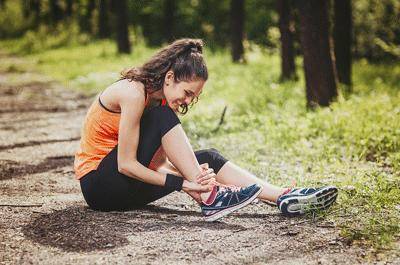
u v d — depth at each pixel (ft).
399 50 64.44
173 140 12.28
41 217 13.12
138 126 12.23
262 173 17.67
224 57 68.39
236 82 42.68
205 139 23.24
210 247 11.27
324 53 29.43
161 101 12.75
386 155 19.76
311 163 18.88
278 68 54.60
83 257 10.70
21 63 77.71
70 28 114.32
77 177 13.12
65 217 13.04
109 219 12.87
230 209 12.65
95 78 51.80
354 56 73.20
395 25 71.72
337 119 23.90
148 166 12.56
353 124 23.07
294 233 12.00
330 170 17.67
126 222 12.69
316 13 29.30
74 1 127.13
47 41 108.47
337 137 22.39
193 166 12.34
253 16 100.53
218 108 30.25
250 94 35.37
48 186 16.76
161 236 11.86
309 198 12.92
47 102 39.01
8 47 113.29
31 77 57.98
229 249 11.18
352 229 12.02
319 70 29.43
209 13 112.27
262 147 21.44
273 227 12.48
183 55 12.07
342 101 28.86
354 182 15.58
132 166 12.22
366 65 61.21
